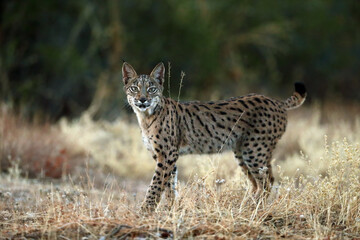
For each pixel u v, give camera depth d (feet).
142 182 49.34
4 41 94.94
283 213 29.76
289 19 116.88
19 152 50.47
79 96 95.40
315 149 56.54
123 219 28.53
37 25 97.19
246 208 29.96
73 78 93.97
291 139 61.00
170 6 104.22
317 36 118.62
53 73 94.22
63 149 52.21
